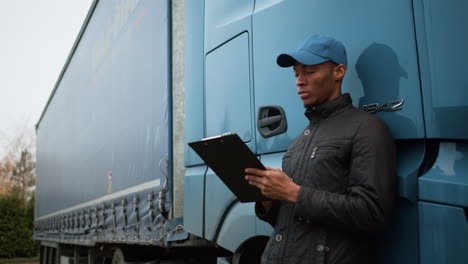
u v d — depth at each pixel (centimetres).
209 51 317
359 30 194
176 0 393
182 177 368
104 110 629
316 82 185
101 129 642
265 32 257
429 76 165
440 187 154
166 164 379
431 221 155
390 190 158
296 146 189
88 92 742
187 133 341
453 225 149
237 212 268
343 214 157
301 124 227
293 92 234
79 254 856
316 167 172
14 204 2564
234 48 286
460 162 155
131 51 509
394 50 178
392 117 175
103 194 612
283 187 167
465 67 156
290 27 238
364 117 171
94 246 730
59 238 998
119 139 543
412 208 162
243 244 265
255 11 270
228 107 288
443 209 152
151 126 427
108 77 614
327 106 182
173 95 381
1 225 2502
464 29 158
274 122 236
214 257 420
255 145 259
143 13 471
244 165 173
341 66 186
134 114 487
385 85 179
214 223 292
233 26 289
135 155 476
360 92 190
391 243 167
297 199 165
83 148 764
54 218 1085
